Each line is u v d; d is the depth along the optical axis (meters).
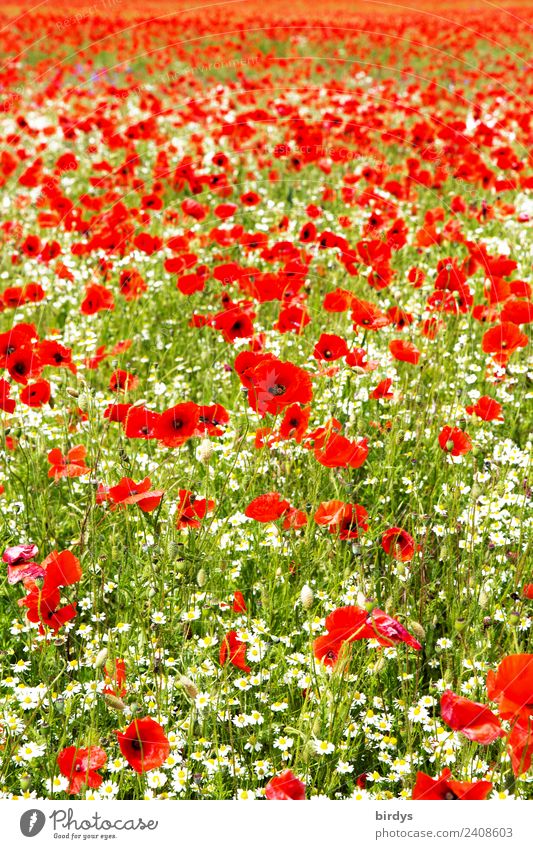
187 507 3.13
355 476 4.02
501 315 4.27
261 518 3.04
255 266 6.55
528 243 6.92
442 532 3.56
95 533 3.43
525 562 3.44
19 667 3.00
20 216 8.36
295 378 3.20
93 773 2.56
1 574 3.50
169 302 6.28
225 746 2.75
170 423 3.05
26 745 2.67
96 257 6.98
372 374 4.58
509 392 4.89
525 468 4.03
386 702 2.95
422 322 5.01
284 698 3.01
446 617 3.37
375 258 5.26
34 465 3.96
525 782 2.69
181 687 2.93
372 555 3.56
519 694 2.26
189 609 3.12
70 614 2.83
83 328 5.57
